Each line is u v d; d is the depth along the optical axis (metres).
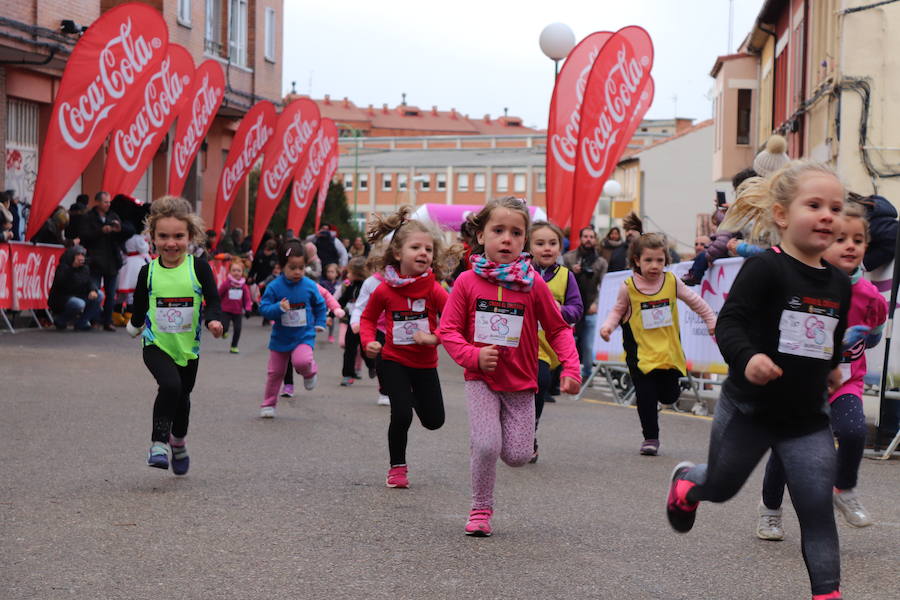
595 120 16.06
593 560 5.38
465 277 6.09
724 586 4.97
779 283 4.36
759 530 5.92
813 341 4.34
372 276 10.68
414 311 7.21
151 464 6.79
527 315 6.05
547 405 12.45
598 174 16.14
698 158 68.88
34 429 8.69
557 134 16.78
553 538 5.83
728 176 37.88
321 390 12.80
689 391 12.91
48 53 21.48
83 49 17.33
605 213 76.81
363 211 109.38
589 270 15.18
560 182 16.83
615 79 16.08
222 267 24.62
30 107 23.33
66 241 17.62
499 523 6.17
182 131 21.48
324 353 18.33
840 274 4.47
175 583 4.79
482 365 5.76
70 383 11.50
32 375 11.93
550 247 8.55
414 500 6.71
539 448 9.02
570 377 6.02
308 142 26.08
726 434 4.40
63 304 17.47
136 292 7.23
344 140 120.44
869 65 18.47
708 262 11.91
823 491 4.22
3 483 6.73
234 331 16.95
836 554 4.18
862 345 6.21
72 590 4.64
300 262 10.18
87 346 15.49
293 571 5.04
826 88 19.86
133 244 19.64
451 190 106.69
